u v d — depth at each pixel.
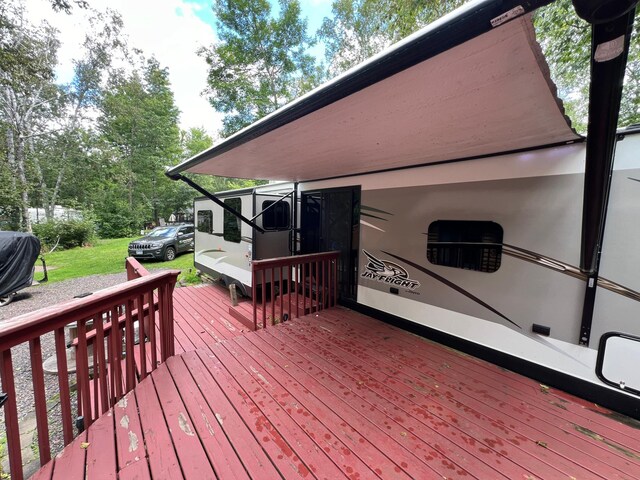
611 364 1.87
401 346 2.74
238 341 2.81
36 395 1.35
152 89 19.94
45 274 7.07
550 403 1.93
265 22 10.66
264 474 1.35
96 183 16.23
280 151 2.45
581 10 0.66
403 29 5.57
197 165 2.92
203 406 1.84
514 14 0.69
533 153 2.16
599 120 1.05
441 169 2.74
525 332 2.26
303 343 2.79
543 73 1.08
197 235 6.80
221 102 11.45
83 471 1.36
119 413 1.77
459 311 2.67
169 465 1.40
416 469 1.38
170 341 2.50
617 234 1.81
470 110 1.47
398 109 1.48
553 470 1.39
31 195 13.54
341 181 3.87
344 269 4.05
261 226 4.61
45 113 13.65
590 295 1.93
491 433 1.64
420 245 2.95
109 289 1.83
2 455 2.18
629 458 1.48
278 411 1.80
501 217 2.35
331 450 1.50
